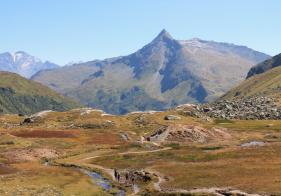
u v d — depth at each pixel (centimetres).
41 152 12912
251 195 6191
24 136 16212
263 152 9831
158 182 7862
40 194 6662
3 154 12331
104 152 13188
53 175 8925
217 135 16100
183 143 14850
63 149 14000
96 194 7225
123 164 10544
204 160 9819
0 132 16500
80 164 10881
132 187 7944
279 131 17688
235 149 10750
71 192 7212
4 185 7481
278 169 7869
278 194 6084
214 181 7388
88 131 18262
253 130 18175
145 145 14212
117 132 18200
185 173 8381
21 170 9775
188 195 6656
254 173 7712
